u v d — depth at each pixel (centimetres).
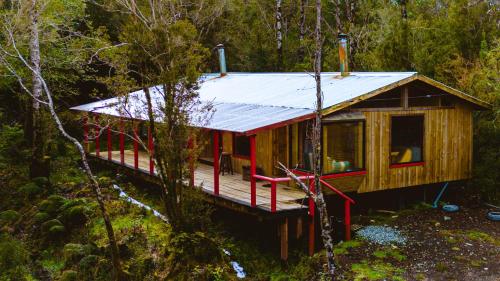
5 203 1591
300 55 2778
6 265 1262
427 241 1185
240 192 1330
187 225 1095
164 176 1091
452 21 1836
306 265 1102
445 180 1522
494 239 1195
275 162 1460
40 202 1542
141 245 1202
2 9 1744
